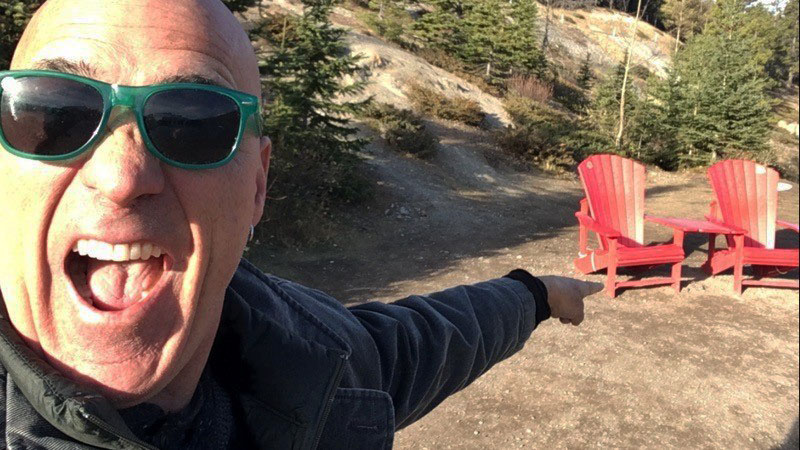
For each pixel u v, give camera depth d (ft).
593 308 17.46
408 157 46.26
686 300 18.38
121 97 1.97
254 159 2.44
